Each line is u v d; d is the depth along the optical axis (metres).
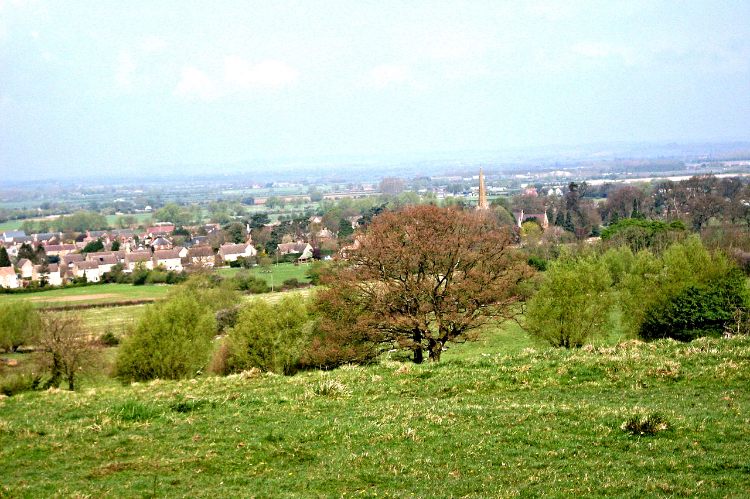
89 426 19.50
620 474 14.48
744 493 12.97
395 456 16.45
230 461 16.53
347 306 40.78
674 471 14.61
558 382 23.23
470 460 16.05
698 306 45.50
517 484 14.30
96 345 51.91
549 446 16.73
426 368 26.05
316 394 23.11
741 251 83.00
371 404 21.69
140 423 20.00
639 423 17.20
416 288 39.72
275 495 14.19
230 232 190.50
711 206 135.12
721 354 24.33
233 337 48.81
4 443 18.05
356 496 14.11
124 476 15.59
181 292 80.25
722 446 15.80
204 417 20.58
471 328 40.44
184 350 47.03
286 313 47.62
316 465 16.23
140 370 46.50
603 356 25.39
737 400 19.75
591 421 18.17
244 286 114.50
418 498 13.69
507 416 19.12
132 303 110.69
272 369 46.34
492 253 42.62
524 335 60.69
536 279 56.75
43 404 23.30
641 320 49.69
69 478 15.38
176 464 16.30
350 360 40.41
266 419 20.08
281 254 160.88
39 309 89.38
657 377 22.80
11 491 14.40
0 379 41.19
